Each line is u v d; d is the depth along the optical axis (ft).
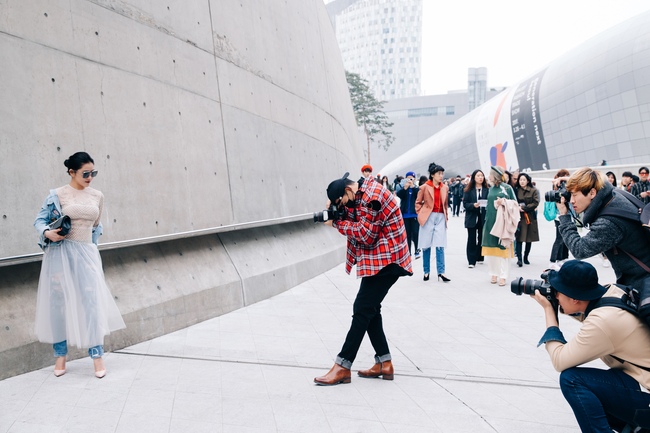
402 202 34.24
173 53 18.04
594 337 7.46
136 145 15.93
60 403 10.47
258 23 25.46
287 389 11.59
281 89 27.50
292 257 25.53
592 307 7.88
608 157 140.26
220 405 10.59
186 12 19.01
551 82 160.45
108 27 15.35
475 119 214.07
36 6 13.24
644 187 33.53
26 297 12.76
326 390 11.58
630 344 7.38
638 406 7.48
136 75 16.21
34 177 12.78
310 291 23.21
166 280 16.74
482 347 15.12
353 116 64.80
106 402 10.58
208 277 18.61
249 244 22.56
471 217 29.86
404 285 25.02
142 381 11.87
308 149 30.71
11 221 12.19
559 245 28.73
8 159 12.23
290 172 27.09
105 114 14.93
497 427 9.75
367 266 11.66
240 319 18.03
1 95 12.20
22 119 12.61
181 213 17.57
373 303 11.89
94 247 12.25
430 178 25.91
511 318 18.61
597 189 8.90
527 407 10.75
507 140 182.91
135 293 15.40
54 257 11.62
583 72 146.72
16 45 12.62
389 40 607.37
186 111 18.35
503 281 24.63
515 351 14.75
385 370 12.28
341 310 19.47
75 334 11.66
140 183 15.93
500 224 23.71
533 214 29.94
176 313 16.53
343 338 15.79
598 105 141.18
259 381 12.06
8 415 9.84
